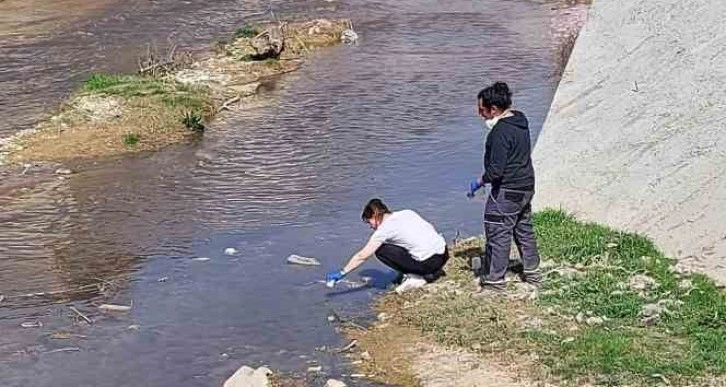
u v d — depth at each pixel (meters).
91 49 26.19
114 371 8.95
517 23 30.55
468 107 19.91
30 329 9.89
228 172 15.66
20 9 33.03
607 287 9.71
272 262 11.59
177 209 13.81
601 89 13.55
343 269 11.02
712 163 11.38
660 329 8.80
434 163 16.03
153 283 11.06
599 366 8.13
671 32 13.47
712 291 9.51
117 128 17.67
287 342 9.38
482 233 12.43
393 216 10.27
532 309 9.38
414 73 23.38
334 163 16.12
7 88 21.61
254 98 21.03
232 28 29.34
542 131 13.54
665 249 10.67
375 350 9.03
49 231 12.95
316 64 24.61
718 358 8.11
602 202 11.85
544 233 11.20
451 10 33.53
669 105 12.56
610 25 14.36
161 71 22.61
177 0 35.03
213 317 10.06
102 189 14.76
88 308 10.42
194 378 8.77
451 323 9.25
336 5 34.50
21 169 15.75
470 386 8.10
